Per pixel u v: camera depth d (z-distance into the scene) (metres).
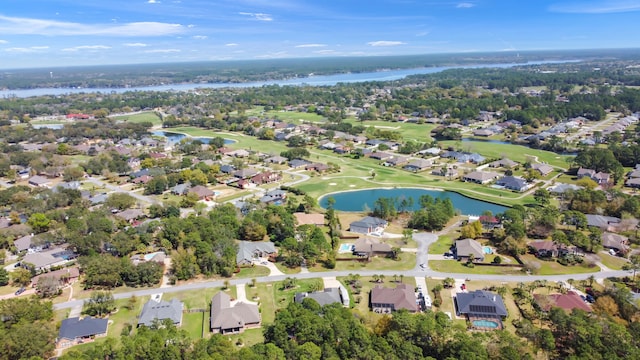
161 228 169.88
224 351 94.38
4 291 133.62
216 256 144.00
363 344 95.50
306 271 143.62
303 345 94.94
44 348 100.88
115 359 92.38
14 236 167.12
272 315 119.38
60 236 163.88
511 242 151.00
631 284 130.88
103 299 121.25
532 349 98.88
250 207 193.62
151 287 134.62
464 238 162.75
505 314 114.50
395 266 145.38
